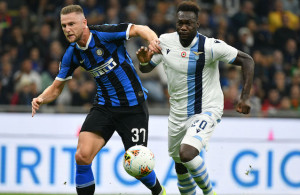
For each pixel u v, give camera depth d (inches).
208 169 1149.1
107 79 718.5
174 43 729.6
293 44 1589.6
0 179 1123.9
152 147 1141.1
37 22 1540.4
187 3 704.4
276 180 1167.6
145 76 1336.1
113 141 1125.7
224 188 1151.6
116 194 1117.1
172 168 1141.7
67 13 681.0
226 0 1720.0
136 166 693.9
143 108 740.7
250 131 1165.7
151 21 1507.1
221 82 1362.0
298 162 1175.0
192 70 722.8
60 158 1131.9
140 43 1391.5
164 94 1330.0
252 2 1708.9
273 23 1676.9
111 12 1472.7
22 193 1115.3
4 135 1128.8
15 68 1378.0
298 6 1791.3
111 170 1122.0
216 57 716.0
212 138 1157.1
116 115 729.6
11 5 1620.3
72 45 716.0
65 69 738.2
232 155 1157.7
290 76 1496.1
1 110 1133.1
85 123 727.7
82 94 1266.0
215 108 731.4
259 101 1346.0
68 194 1113.4
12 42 1477.6
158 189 767.7
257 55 1485.0
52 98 752.3
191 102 738.2
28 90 1302.9
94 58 709.3
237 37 1520.7
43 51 1433.3
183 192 820.0
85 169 713.0
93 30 705.0
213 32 1497.3
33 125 1133.7
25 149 1128.8
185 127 750.5
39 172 1127.0
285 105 1373.0
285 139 1174.3
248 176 1159.6
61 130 1136.2
